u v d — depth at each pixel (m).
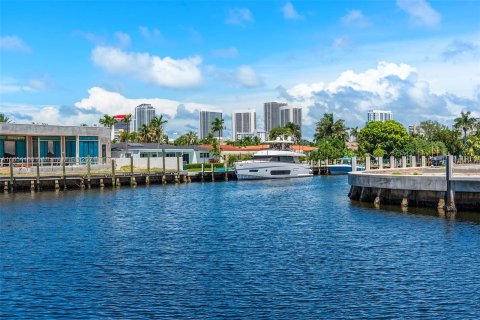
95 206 54.19
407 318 18.78
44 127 84.31
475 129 152.50
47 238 34.59
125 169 89.88
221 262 27.31
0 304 20.61
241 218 44.69
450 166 41.62
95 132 91.31
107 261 27.70
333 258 27.92
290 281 23.52
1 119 135.50
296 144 169.88
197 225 40.53
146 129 151.75
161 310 19.88
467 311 19.36
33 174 74.06
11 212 48.56
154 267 26.34
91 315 19.39
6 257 28.67
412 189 45.44
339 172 125.38
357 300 20.77
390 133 137.88
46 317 19.19
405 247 30.27
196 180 97.00
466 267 25.39
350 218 42.59
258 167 102.00
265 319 18.88
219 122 142.25
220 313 19.50
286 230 37.50
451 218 39.94
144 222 42.34
